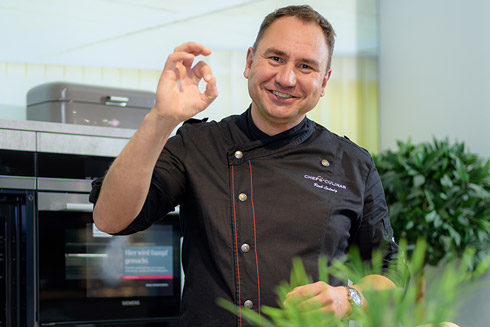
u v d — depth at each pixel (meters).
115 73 3.82
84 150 2.72
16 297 2.58
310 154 1.51
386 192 3.81
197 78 1.25
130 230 1.38
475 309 3.49
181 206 1.51
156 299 2.80
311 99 1.41
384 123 4.76
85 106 2.89
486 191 3.73
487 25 4.14
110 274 2.71
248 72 1.52
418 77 4.55
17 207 2.61
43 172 2.62
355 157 1.56
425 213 3.59
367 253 1.54
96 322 2.67
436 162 3.74
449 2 4.37
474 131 4.20
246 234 1.40
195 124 1.56
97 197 1.38
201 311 1.40
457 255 3.60
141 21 3.91
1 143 2.53
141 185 1.26
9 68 3.50
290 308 0.62
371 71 4.75
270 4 4.30
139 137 1.23
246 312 0.66
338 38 4.64
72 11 3.69
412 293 0.59
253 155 1.47
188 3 4.07
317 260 1.41
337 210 1.46
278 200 1.43
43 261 2.59
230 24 4.19
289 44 1.37
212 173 1.45
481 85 4.16
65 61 3.67
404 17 4.64
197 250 1.44
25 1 3.55
